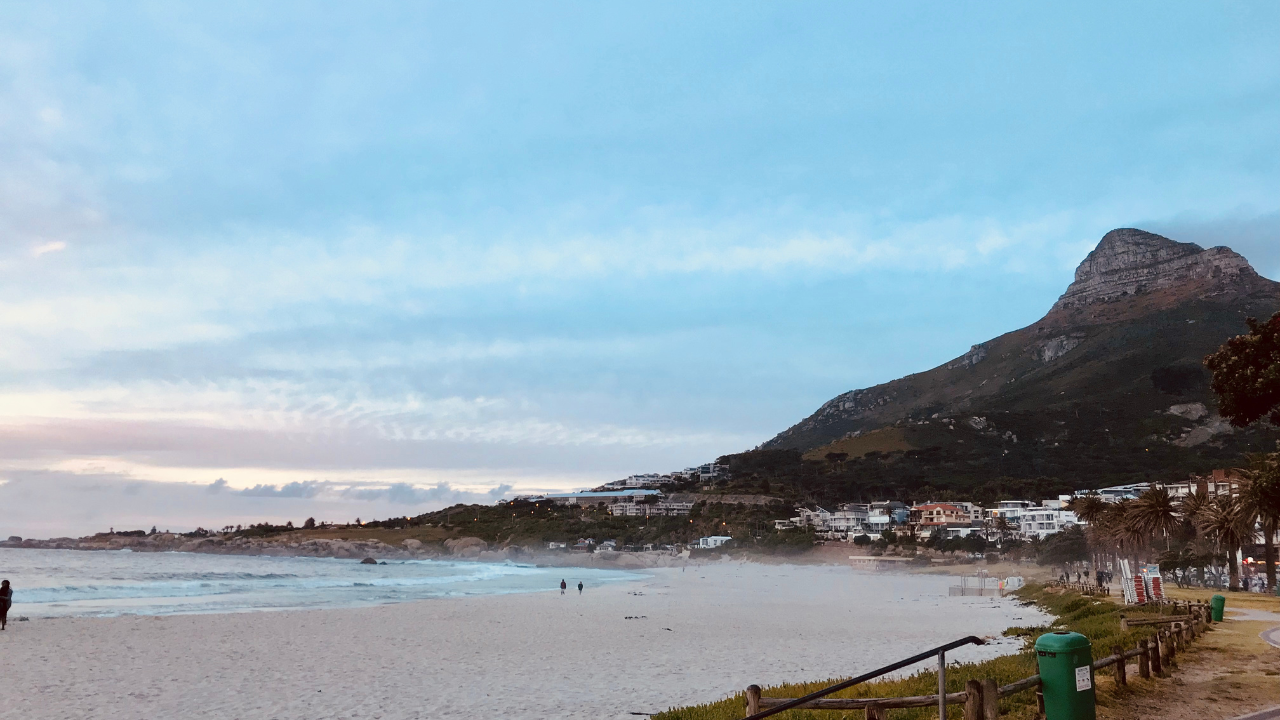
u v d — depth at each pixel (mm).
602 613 65062
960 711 15055
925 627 51500
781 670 30766
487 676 29844
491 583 127938
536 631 48625
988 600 82375
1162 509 82125
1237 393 33531
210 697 25375
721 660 34250
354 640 42500
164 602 72500
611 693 25672
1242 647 23172
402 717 22172
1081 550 143625
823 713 15750
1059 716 11672
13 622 46406
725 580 151375
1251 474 53281
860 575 175375
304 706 23891
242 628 47438
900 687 18500
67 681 28016
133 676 29406
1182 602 36875
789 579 157250
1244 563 80812
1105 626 28203
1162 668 19016
